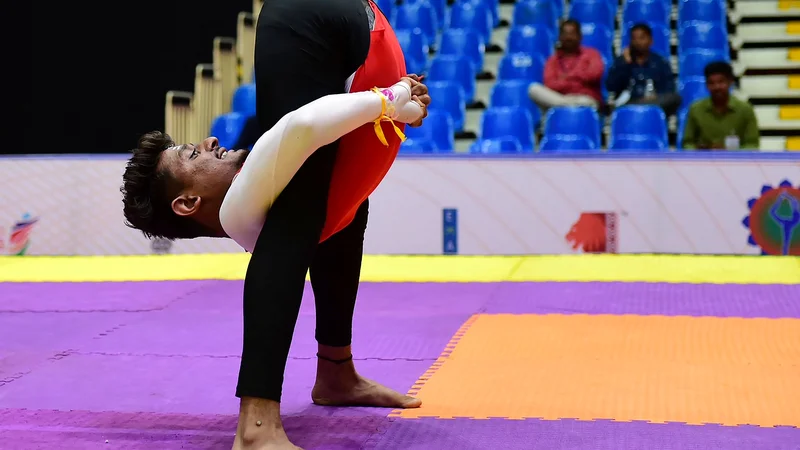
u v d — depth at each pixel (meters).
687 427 2.99
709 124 8.07
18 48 10.16
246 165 2.61
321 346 3.31
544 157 6.97
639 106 8.63
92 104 10.34
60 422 3.16
